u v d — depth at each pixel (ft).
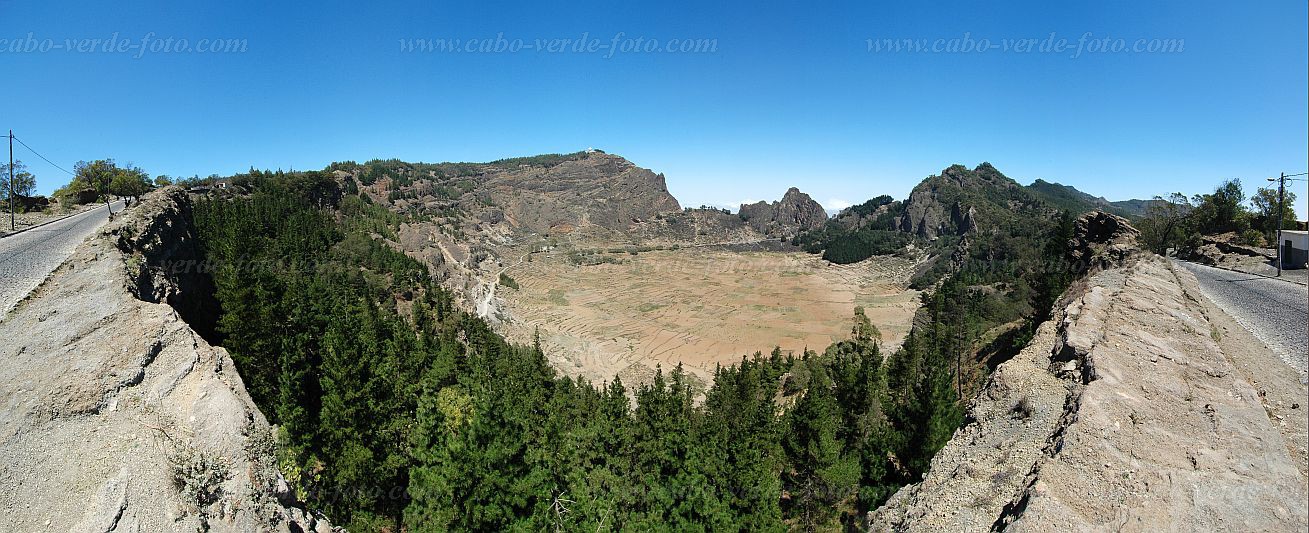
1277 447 70.08
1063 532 58.44
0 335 94.22
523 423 138.62
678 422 161.68
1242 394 81.76
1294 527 58.65
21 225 218.38
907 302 559.38
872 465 133.90
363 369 119.44
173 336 96.78
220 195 389.39
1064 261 219.41
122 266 121.60
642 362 376.68
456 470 98.37
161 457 74.38
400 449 122.83
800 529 131.34
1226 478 65.05
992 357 183.52
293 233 310.04
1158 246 280.31
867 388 173.68
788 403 234.17
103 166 387.34
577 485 118.93
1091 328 101.55
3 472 70.28
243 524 71.41
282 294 174.29
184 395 87.66
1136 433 72.43
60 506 67.26
